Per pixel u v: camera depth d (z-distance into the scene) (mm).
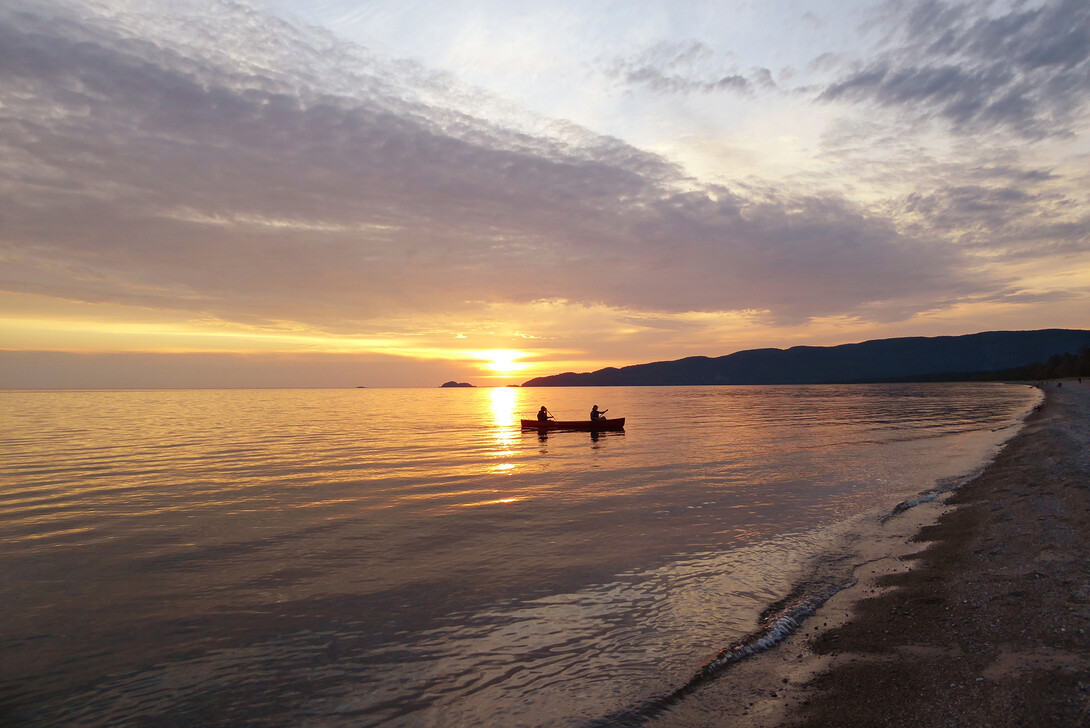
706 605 8016
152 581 9750
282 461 25609
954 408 62906
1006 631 6355
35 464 25000
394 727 5410
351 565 10453
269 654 6988
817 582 8711
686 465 22344
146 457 27344
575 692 5855
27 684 6414
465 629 7520
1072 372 158875
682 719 5262
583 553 10773
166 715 5766
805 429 38812
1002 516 11672
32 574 10211
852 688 5520
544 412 43000
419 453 28500
